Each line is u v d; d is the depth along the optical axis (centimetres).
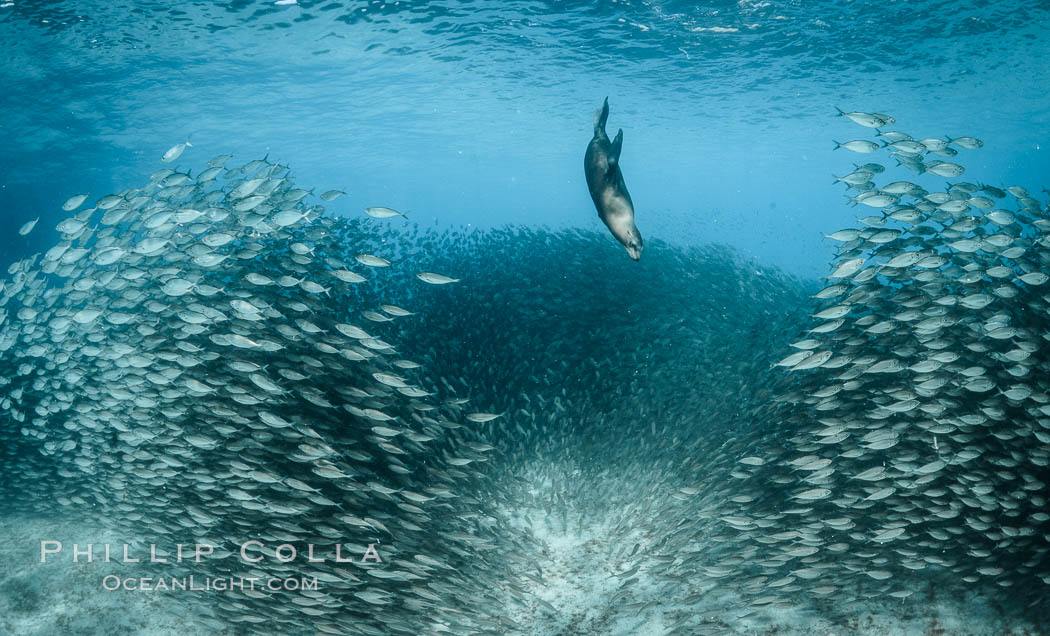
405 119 3086
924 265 645
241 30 1778
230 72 2131
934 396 657
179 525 743
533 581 754
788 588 605
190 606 731
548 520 864
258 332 749
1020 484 638
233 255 770
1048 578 598
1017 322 675
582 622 686
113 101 2316
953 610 632
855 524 646
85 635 704
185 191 862
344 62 2117
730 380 999
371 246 1160
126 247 830
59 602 759
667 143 4119
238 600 676
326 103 2631
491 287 1338
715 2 1675
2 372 989
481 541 658
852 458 672
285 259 827
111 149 3050
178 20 1673
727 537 733
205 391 679
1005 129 3647
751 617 655
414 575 611
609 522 848
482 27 1856
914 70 2327
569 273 1405
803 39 1972
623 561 773
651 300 1289
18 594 775
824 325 684
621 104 2898
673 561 719
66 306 880
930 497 643
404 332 1077
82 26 1645
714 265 1547
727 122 3341
